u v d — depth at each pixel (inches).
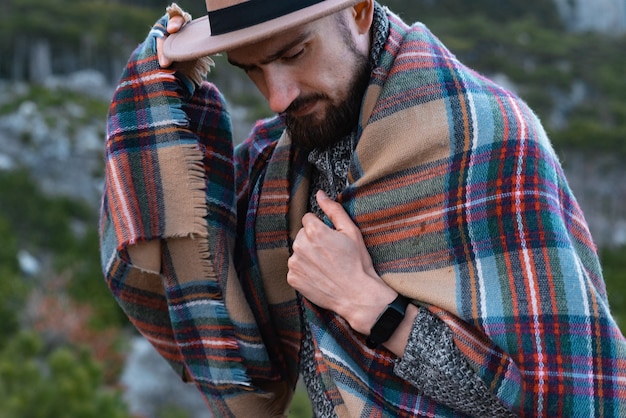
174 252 67.6
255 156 74.2
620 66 3024.1
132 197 66.4
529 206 59.6
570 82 2785.4
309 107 61.8
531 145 61.1
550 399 57.2
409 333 61.7
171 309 69.2
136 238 66.0
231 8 57.1
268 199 70.2
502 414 60.7
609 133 2202.3
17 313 856.3
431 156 61.8
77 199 1513.3
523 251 59.2
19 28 2333.9
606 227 1905.8
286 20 55.7
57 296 921.5
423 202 61.9
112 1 2787.9
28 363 535.5
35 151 1622.8
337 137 65.1
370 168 63.4
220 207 69.3
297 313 70.5
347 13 60.7
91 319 890.1
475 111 61.6
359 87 62.7
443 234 61.2
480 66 2795.3
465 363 60.2
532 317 58.2
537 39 3115.2
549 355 57.6
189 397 743.7
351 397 64.1
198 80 67.6
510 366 58.9
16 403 497.0
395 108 62.4
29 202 1344.7
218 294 67.9
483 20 3228.3
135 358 778.2
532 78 2763.3
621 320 972.6
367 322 62.2
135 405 714.2
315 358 68.2
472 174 60.8
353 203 64.2
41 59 2348.7
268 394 70.4
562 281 58.4
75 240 1280.8
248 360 69.5
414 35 64.5
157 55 66.5
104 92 2188.7
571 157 2198.6
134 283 71.7
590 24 3641.7
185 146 65.5
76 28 2393.0
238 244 73.0
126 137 66.6
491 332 58.6
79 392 536.1
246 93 1914.4
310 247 64.3
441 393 61.1
